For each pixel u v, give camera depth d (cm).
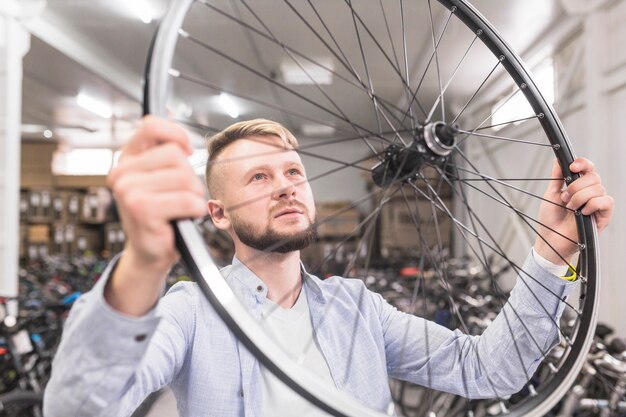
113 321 55
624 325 336
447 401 266
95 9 412
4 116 346
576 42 405
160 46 58
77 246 764
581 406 190
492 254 582
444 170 76
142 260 52
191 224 54
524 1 380
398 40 405
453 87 553
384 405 85
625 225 336
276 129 87
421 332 94
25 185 789
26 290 423
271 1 353
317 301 90
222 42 450
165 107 56
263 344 52
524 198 508
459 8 78
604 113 352
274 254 87
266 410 81
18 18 362
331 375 83
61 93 620
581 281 79
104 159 910
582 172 80
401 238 718
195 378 80
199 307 85
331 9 355
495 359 85
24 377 260
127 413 65
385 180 76
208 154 90
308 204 86
